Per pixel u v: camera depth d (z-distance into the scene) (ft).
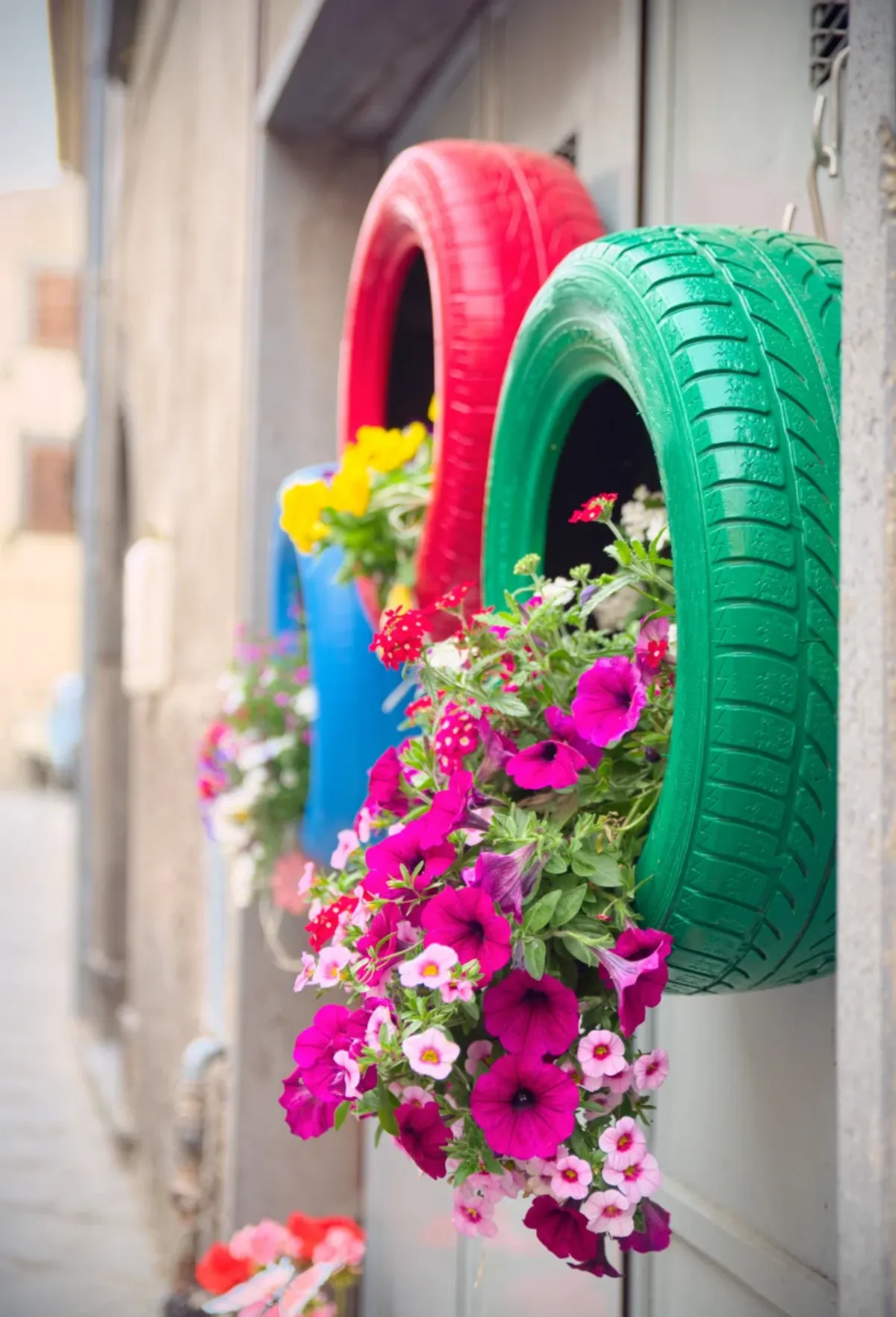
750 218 6.05
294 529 7.35
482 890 3.94
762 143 5.94
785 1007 5.43
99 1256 15.87
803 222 5.65
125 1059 20.88
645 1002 3.95
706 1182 6.05
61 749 75.87
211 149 14.32
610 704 4.22
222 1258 8.39
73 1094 23.04
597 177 7.38
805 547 4.00
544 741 4.46
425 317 8.51
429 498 7.07
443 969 3.86
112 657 26.11
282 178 11.57
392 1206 9.87
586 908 4.16
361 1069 4.00
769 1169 5.54
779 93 5.82
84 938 27.40
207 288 14.33
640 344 4.29
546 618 4.60
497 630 4.75
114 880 25.52
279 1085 11.28
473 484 6.38
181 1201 11.33
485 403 6.31
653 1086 3.99
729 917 4.12
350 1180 11.36
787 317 4.25
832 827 4.04
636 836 4.34
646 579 4.54
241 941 11.28
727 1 6.23
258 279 11.56
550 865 4.12
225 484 12.92
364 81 10.53
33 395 86.28
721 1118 5.92
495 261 6.37
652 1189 3.92
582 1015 4.18
